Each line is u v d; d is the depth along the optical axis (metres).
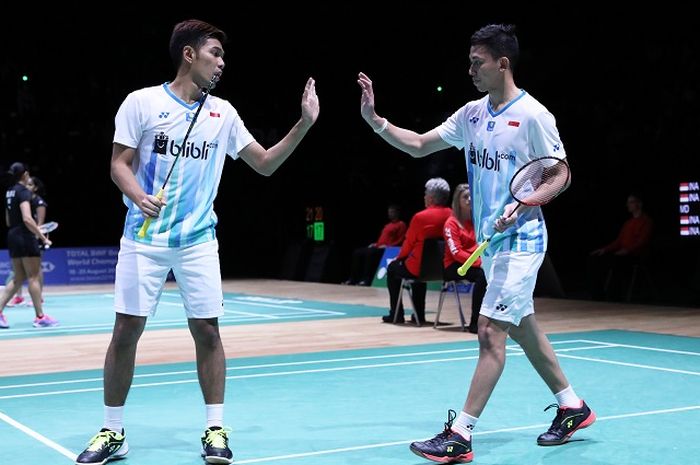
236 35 18.50
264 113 19.58
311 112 3.62
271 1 18.08
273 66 19.05
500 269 3.67
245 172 20.16
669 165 17.30
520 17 17.22
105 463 3.62
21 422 4.41
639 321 8.75
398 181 20.08
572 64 18.11
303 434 4.08
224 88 19.14
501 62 3.67
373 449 3.80
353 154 20.02
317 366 6.13
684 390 5.09
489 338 3.64
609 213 18.20
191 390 5.27
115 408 3.68
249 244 20.30
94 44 19.48
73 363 6.46
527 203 3.57
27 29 19.12
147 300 3.63
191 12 18.39
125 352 3.65
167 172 3.58
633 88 17.59
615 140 17.97
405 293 12.16
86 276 16.52
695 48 16.66
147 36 19.17
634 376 5.56
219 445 3.57
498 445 3.86
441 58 18.45
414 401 4.86
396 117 19.53
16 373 6.01
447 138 4.02
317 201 20.06
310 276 16.50
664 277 15.75
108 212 20.48
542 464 3.54
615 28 17.44
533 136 3.65
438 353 6.73
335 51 18.88
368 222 20.09
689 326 8.32
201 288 3.66
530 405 4.72
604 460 3.59
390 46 18.64
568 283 15.67
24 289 14.73
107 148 20.28
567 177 3.65
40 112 19.72
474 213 3.88
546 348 3.86
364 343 7.37
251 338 7.76
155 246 3.60
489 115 3.75
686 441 3.89
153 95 3.57
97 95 19.91
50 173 19.95
